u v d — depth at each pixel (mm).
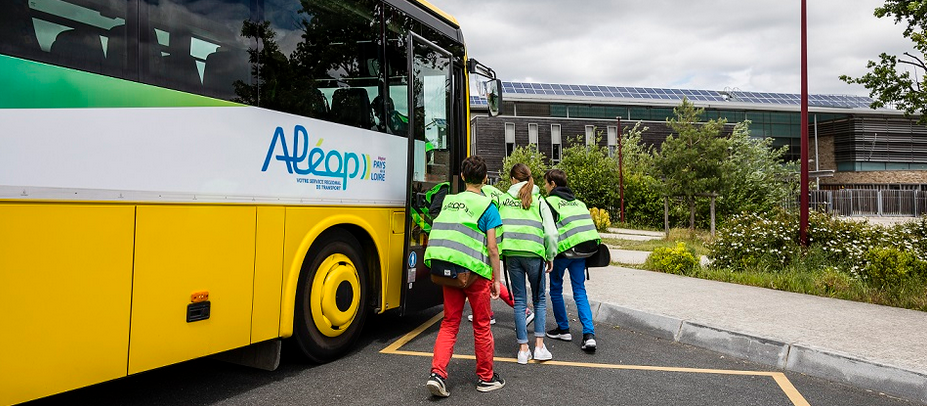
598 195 33000
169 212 3596
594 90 51531
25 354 2953
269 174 4293
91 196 3193
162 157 3557
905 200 38594
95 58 3246
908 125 55938
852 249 9602
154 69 3547
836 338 5688
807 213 10320
